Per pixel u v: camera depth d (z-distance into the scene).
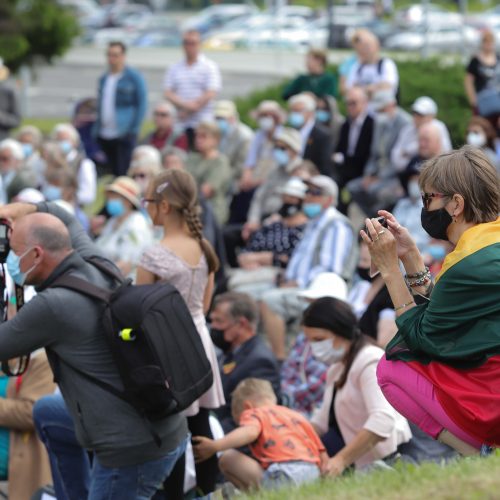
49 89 82.75
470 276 10.06
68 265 12.45
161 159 32.41
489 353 10.18
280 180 29.06
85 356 12.20
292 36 110.94
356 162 31.80
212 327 18.88
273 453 14.85
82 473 14.31
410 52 95.25
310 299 18.64
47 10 59.56
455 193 10.33
